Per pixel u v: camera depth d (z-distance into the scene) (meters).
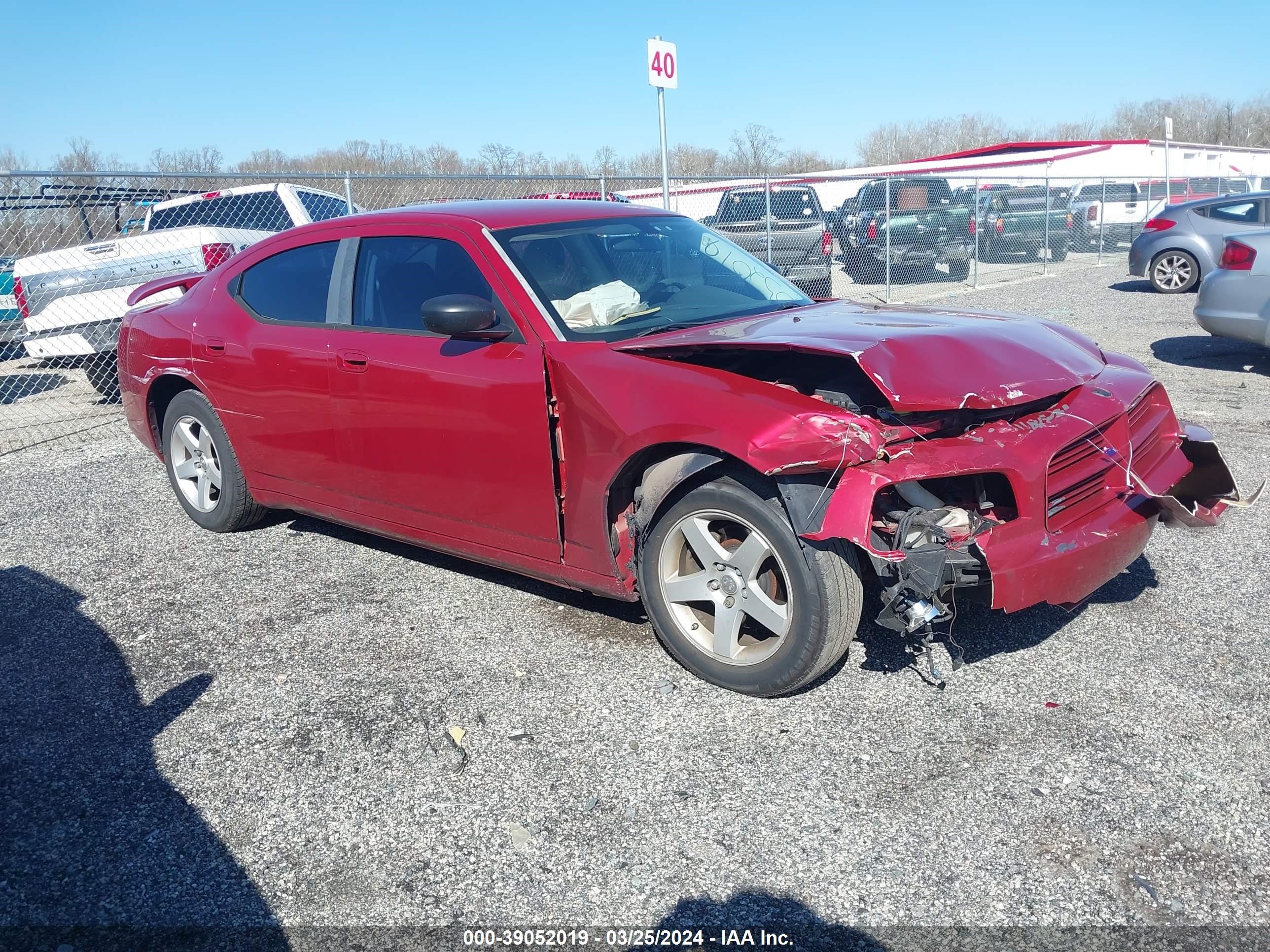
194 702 3.39
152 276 8.38
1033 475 2.91
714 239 4.46
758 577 3.11
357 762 2.98
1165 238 13.61
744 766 2.86
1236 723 2.95
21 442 7.61
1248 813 2.54
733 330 3.40
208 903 2.41
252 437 4.56
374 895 2.42
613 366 3.25
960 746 2.90
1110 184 21.50
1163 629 3.56
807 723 3.06
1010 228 18.58
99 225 9.63
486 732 3.11
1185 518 3.38
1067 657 3.39
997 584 2.84
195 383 4.71
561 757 2.96
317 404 4.15
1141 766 2.76
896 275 16.28
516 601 4.09
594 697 3.29
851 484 2.74
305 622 3.99
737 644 3.20
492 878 2.46
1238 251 7.88
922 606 2.83
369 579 4.42
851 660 3.43
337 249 4.21
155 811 2.79
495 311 3.52
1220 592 3.85
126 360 5.20
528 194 12.73
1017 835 2.50
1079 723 2.99
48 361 9.51
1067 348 3.49
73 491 6.09
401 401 3.80
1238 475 5.30
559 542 3.50
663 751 2.95
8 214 8.70
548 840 2.59
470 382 3.56
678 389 3.07
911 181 14.95
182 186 13.09
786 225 12.83
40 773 2.99
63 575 4.63
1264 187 29.89
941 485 3.16
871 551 2.70
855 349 2.91
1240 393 7.30
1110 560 3.10
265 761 3.01
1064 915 2.24
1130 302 12.92
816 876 2.40
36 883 2.50
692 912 2.31
